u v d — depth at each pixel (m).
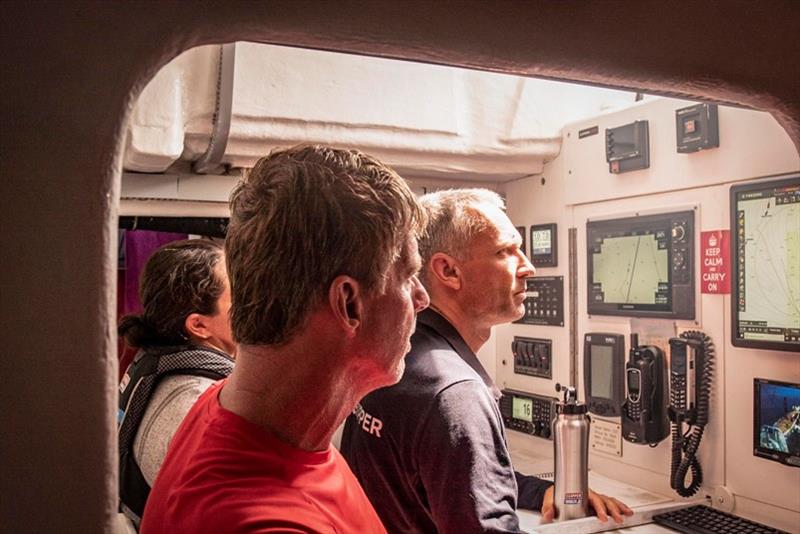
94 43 0.46
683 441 1.92
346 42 0.54
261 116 1.86
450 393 1.23
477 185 2.64
